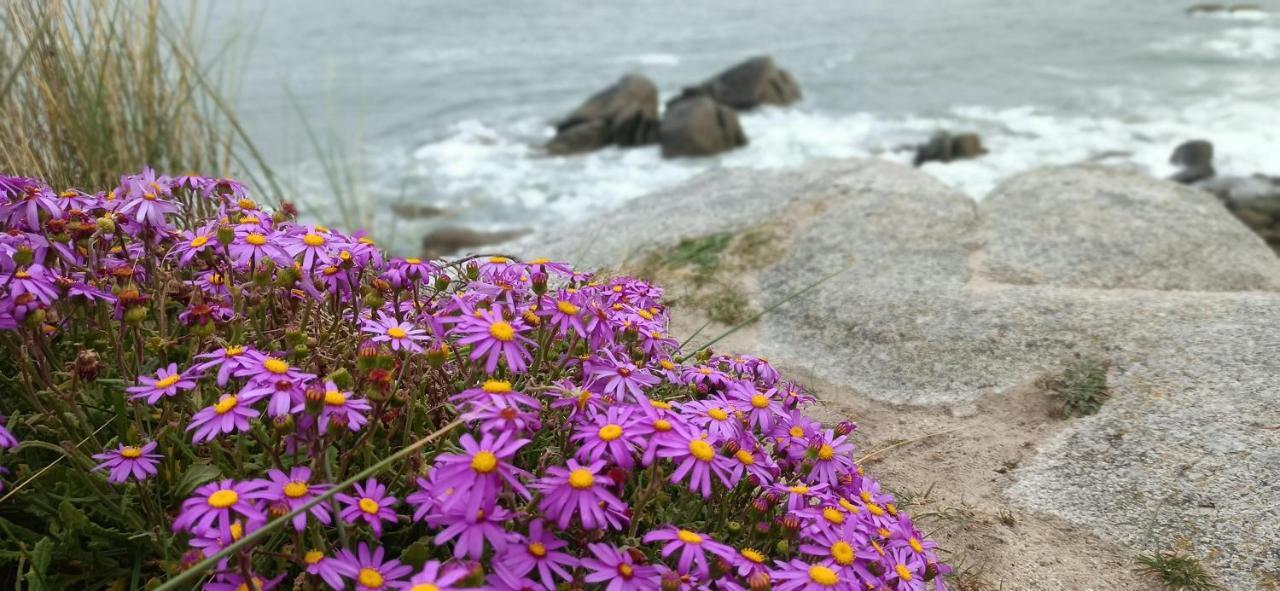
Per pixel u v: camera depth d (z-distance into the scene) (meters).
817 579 1.65
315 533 1.59
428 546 1.73
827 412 3.36
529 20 39.34
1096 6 36.31
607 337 2.06
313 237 2.10
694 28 35.78
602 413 1.83
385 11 42.22
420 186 15.21
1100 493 2.77
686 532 1.65
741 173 5.71
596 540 1.73
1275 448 2.74
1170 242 4.32
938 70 24.30
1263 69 22.00
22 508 1.88
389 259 2.25
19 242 1.90
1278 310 3.46
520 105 21.94
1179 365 3.21
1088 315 3.61
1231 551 2.49
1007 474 2.94
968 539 2.66
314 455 1.67
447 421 2.05
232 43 5.32
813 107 20.41
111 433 2.05
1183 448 2.84
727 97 20.06
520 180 15.80
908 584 1.88
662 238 4.75
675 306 4.12
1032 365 3.40
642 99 18.75
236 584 1.52
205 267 2.45
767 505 1.87
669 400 2.32
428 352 1.81
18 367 2.05
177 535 1.75
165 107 4.30
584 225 5.21
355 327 2.17
